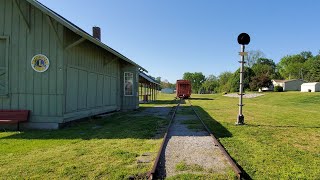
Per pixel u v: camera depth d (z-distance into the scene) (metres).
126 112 18.28
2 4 10.46
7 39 10.39
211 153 6.47
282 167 5.46
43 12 9.65
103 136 8.70
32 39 10.38
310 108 24.95
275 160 5.97
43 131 9.72
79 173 4.95
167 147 7.09
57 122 10.30
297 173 5.13
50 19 10.12
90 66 13.45
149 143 7.62
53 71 10.34
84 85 12.66
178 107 23.09
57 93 10.34
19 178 4.68
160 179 4.70
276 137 8.84
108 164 5.51
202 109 20.94
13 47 10.44
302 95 42.81
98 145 7.32
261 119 14.09
